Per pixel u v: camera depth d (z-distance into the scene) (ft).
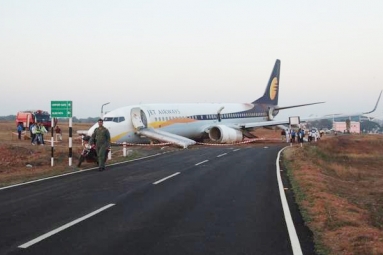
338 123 297.53
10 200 38.47
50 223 29.53
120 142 116.88
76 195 41.24
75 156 83.76
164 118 127.03
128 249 23.49
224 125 147.02
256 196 40.93
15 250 23.12
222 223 29.86
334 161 114.83
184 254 22.68
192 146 128.67
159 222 30.07
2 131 196.44
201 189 45.16
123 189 45.03
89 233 26.86
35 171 62.95
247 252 23.11
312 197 40.14
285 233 27.14
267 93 182.91
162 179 52.90
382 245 24.67
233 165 69.77
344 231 27.81
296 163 72.59
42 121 185.78
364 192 58.39
